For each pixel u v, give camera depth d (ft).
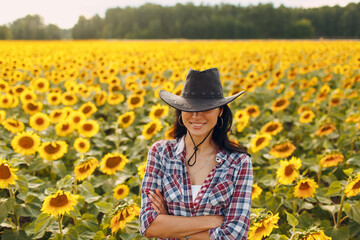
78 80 33.63
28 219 12.67
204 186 5.54
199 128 5.55
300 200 10.92
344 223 11.94
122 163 11.62
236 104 23.52
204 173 5.73
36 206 10.02
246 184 5.54
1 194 11.46
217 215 5.48
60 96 21.81
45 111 22.35
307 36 294.46
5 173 8.45
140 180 11.94
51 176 13.60
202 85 5.50
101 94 23.53
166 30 341.00
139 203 10.22
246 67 41.50
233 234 5.28
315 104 21.65
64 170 13.12
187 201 5.54
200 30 318.24
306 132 18.58
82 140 13.32
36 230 8.40
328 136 16.24
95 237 8.68
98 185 12.20
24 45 95.86
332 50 65.21
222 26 313.12
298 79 34.01
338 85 30.22
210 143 5.86
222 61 48.19
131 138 18.58
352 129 15.48
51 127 17.70
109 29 364.79
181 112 6.02
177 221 5.44
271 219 7.19
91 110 18.79
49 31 374.43
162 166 5.92
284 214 11.72
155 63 43.62
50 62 47.78
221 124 5.87
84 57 50.47
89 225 9.75
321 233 6.89
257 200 10.94
